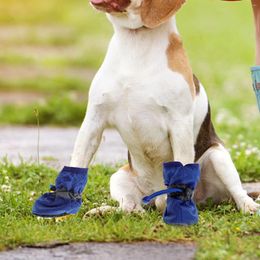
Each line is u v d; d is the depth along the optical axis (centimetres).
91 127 880
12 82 2555
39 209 838
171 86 854
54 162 1334
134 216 885
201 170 950
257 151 1307
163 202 916
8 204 952
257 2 954
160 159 905
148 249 771
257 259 730
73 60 3106
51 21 4397
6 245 782
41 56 3212
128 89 859
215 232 817
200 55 3319
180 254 756
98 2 831
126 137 894
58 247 781
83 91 2481
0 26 4194
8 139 1622
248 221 857
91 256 754
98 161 1340
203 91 938
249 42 3672
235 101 2236
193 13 4594
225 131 1633
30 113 1938
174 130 864
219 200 973
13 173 1180
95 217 883
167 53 862
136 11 844
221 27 4119
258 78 959
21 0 4750
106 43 3603
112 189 938
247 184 1170
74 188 841
